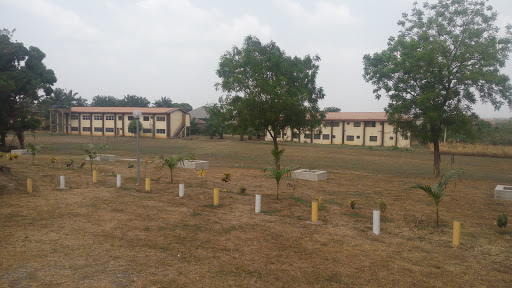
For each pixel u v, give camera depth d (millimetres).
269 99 21844
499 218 9977
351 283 6098
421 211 12438
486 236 9422
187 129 75250
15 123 35938
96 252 7105
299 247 7980
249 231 9125
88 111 73375
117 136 69625
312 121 24391
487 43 20922
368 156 39656
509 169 29562
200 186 16188
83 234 8273
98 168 21984
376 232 9383
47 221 9273
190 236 8469
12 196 12289
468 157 40750
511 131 57219
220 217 10484
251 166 28016
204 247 7711
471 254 7918
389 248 8180
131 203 11844
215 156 36406
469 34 21234
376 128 57000
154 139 63438
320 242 8422
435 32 22828
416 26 23266
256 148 46844
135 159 30406
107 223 9281
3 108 34750
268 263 6895
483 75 20516
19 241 7586
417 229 10000
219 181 18156
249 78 22297
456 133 22516
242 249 7688
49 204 11258
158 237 8281
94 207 11055
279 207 12289
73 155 32219
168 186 15758
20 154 31281
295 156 37875
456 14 21719
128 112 70875
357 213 11836
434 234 9531
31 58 37219
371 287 5961
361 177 22625
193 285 5742
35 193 13016
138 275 6047
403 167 30203
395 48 23516
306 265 6867
